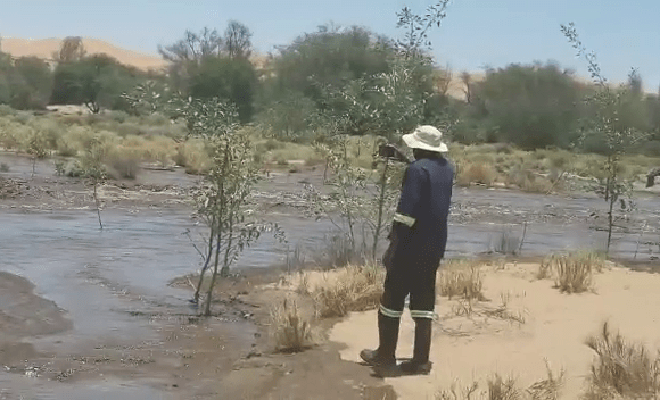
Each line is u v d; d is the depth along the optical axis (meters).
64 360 6.96
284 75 71.75
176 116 9.65
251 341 7.93
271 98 70.12
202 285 10.72
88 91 89.50
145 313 8.91
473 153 50.91
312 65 69.38
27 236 14.22
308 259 13.07
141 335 7.97
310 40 70.88
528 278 10.76
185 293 10.13
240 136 9.70
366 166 14.63
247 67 75.31
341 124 11.97
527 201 28.06
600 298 9.44
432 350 7.38
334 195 12.37
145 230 15.88
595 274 11.10
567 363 6.86
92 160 24.22
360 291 9.52
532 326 8.12
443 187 6.78
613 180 15.29
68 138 37.09
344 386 6.36
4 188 20.38
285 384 6.43
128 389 6.25
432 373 6.70
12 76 89.81
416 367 6.75
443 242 6.80
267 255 13.55
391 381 6.51
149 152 34.03
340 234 15.84
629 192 15.28
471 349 7.38
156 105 9.62
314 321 8.68
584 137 15.55
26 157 30.34
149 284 10.58
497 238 17.77
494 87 74.81
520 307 8.96
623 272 11.46
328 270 11.99
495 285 10.25
